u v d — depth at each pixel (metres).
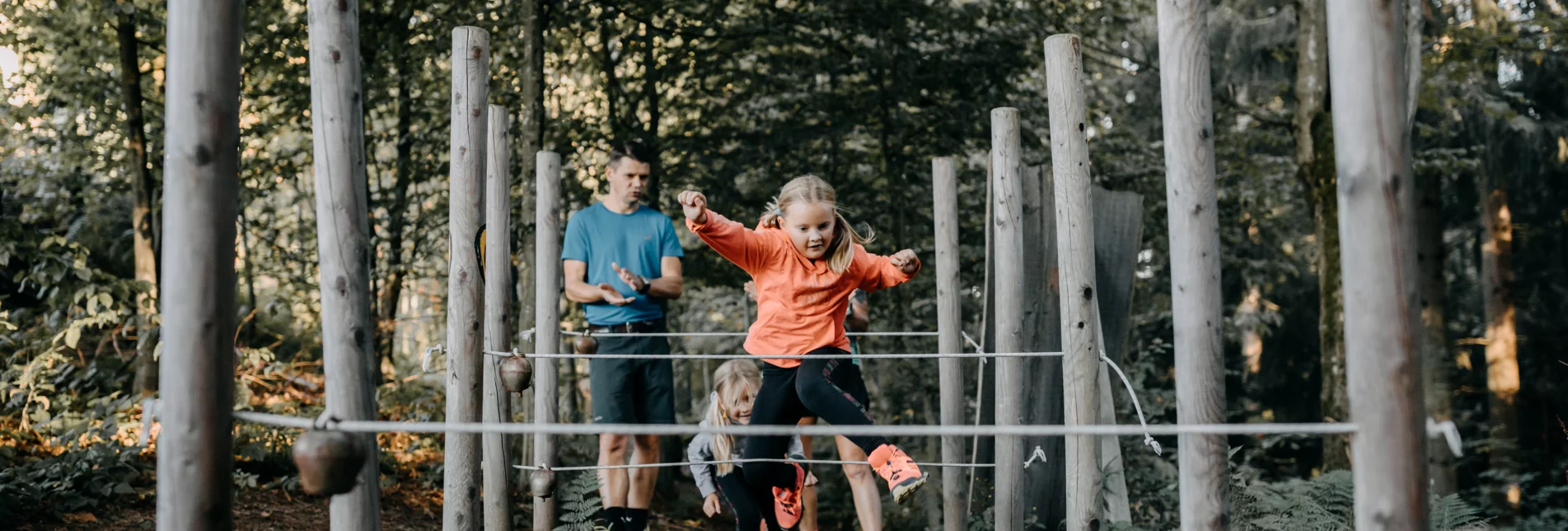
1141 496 6.38
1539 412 12.77
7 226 6.42
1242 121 13.24
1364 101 1.86
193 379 2.12
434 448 7.19
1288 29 11.20
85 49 8.78
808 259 3.32
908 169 9.48
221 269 2.15
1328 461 8.56
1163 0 2.65
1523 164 11.94
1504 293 12.45
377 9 8.48
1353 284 1.87
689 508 8.01
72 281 6.74
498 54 9.35
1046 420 4.93
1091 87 12.23
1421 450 1.84
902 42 9.24
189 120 2.12
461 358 3.54
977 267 9.95
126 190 9.71
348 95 2.59
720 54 9.36
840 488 8.83
